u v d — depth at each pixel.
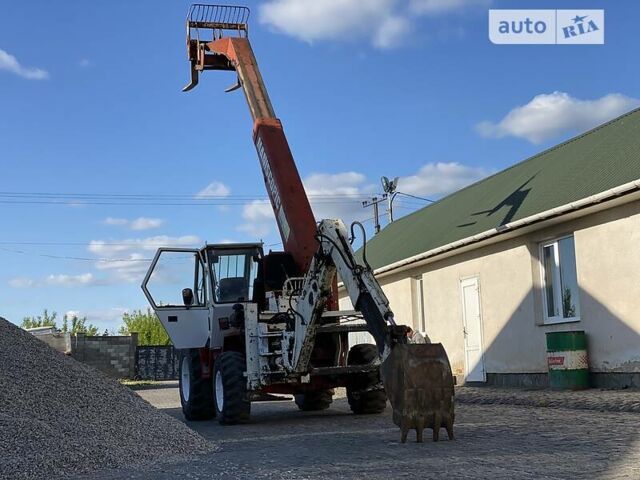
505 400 10.79
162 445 7.23
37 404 7.41
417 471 5.43
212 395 11.59
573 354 11.33
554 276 12.76
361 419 9.91
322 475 5.49
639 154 10.98
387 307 7.23
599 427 7.40
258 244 11.55
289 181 10.86
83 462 6.33
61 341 28.91
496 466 5.48
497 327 14.08
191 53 14.01
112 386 8.66
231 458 6.71
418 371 6.75
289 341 9.59
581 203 10.92
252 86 12.24
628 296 10.77
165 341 42.62
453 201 18.97
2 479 5.70
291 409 12.59
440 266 16.28
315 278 8.95
